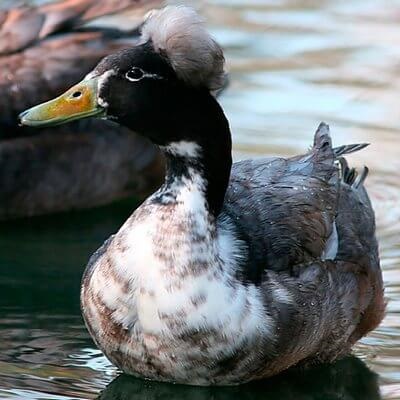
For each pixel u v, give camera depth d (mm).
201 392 11234
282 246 11031
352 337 12070
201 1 20359
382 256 14180
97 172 15773
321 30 19625
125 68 10695
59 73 16141
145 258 10633
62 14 16750
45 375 11758
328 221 11469
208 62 10570
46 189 15617
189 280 10555
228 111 17219
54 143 15562
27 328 12828
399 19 20047
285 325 10859
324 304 11234
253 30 19547
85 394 11359
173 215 10633
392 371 11945
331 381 11742
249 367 10938
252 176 11586
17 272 14195
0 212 15539
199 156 10672
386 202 15383
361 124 16859
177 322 10625
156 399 11219
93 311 10953
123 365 11109
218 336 10664
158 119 10688
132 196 16141
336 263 11633
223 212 11062
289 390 11531
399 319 12898
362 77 18156
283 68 18406
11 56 16281
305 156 11977
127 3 17062
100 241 15047
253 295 10742
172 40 10547
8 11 16844
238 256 10766
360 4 20562
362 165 16016
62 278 14055
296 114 17141
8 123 15688
